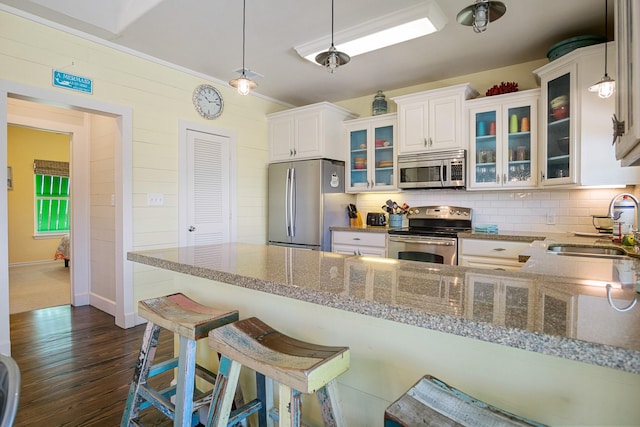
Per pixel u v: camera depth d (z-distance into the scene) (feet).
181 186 11.79
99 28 9.19
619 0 3.82
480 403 2.71
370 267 4.39
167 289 11.44
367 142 13.69
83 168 13.00
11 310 12.37
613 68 8.22
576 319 2.36
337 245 13.26
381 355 3.72
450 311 2.55
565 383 2.74
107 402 6.61
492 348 3.05
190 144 12.08
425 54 10.63
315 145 13.42
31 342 9.42
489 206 11.88
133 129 10.58
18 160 21.18
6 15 8.24
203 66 11.66
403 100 12.22
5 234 8.21
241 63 11.37
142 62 10.77
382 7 8.20
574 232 10.37
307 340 4.36
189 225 12.04
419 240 11.19
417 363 3.47
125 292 10.54
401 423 2.52
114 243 11.64
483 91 11.99
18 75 8.40
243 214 13.87
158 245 11.21
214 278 4.15
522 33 9.36
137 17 8.73
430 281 3.56
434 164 11.66
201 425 5.64
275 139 14.61
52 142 22.45
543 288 3.27
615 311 2.54
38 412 6.27
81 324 10.89
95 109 9.75
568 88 8.99
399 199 13.80
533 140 10.19
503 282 3.52
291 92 14.23
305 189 13.55
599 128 8.40
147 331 4.73
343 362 3.30
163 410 4.33
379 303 2.79
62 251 19.72
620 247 7.05
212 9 8.32
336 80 12.86
